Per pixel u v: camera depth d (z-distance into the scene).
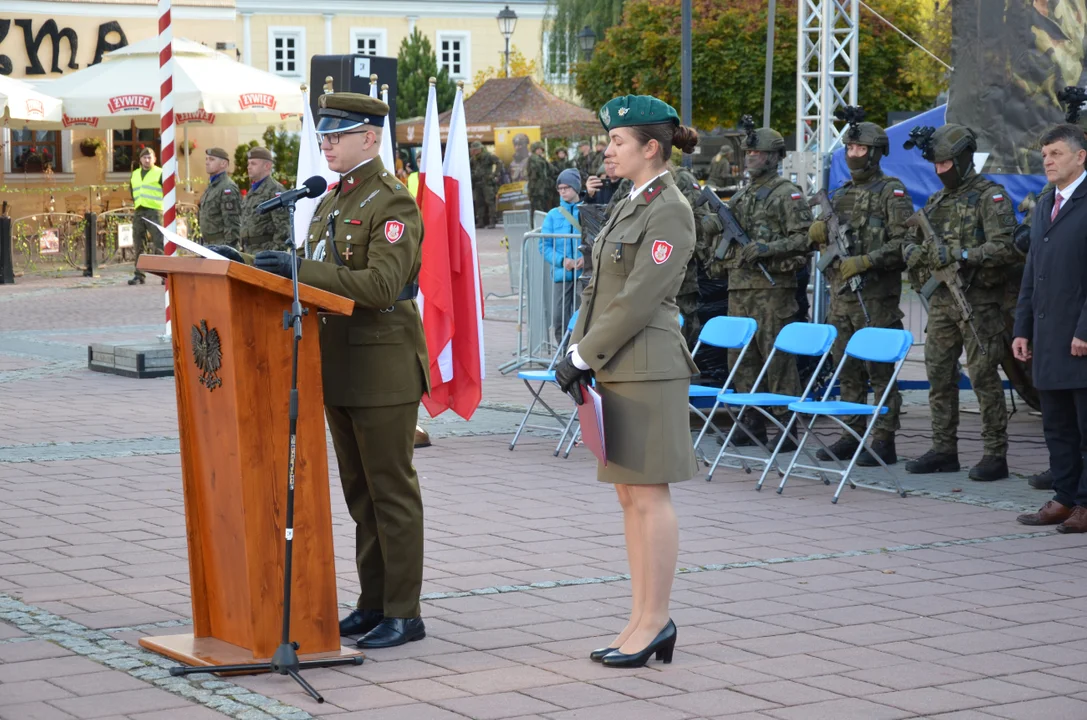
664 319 5.31
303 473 5.17
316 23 49.53
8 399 12.38
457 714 4.77
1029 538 7.67
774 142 10.26
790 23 26.52
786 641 5.71
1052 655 5.54
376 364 5.48
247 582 5.13
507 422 11.54
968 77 12.55
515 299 22.09
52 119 23.31
